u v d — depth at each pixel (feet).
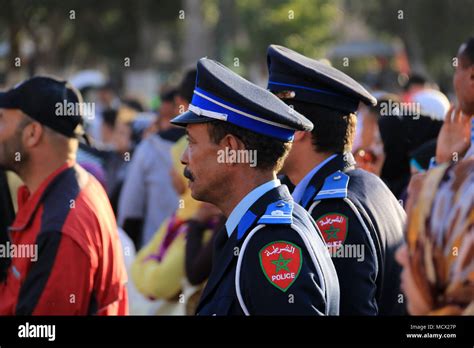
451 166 8.96
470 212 8.65
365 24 123.85
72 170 13.98
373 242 12.82
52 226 13.28
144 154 26.68
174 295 19.72
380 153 18.57
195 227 18.97
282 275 10.73
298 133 13.52
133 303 20.15
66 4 106.42
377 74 81.97
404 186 18.49
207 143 11.54
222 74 11.66
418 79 38.99
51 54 110.11
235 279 11.01
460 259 8.70
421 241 8.96
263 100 11.50
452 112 13.78
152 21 126.82
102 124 36.06
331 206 12.98
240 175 11.50
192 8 86.12
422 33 116.06
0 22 105.40
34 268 13.25
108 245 13.89
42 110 13.73
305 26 98.32
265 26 97.55
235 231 11.37
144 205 26.94
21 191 14.17
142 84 118.83
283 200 11.38
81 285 13.26
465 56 13.76
